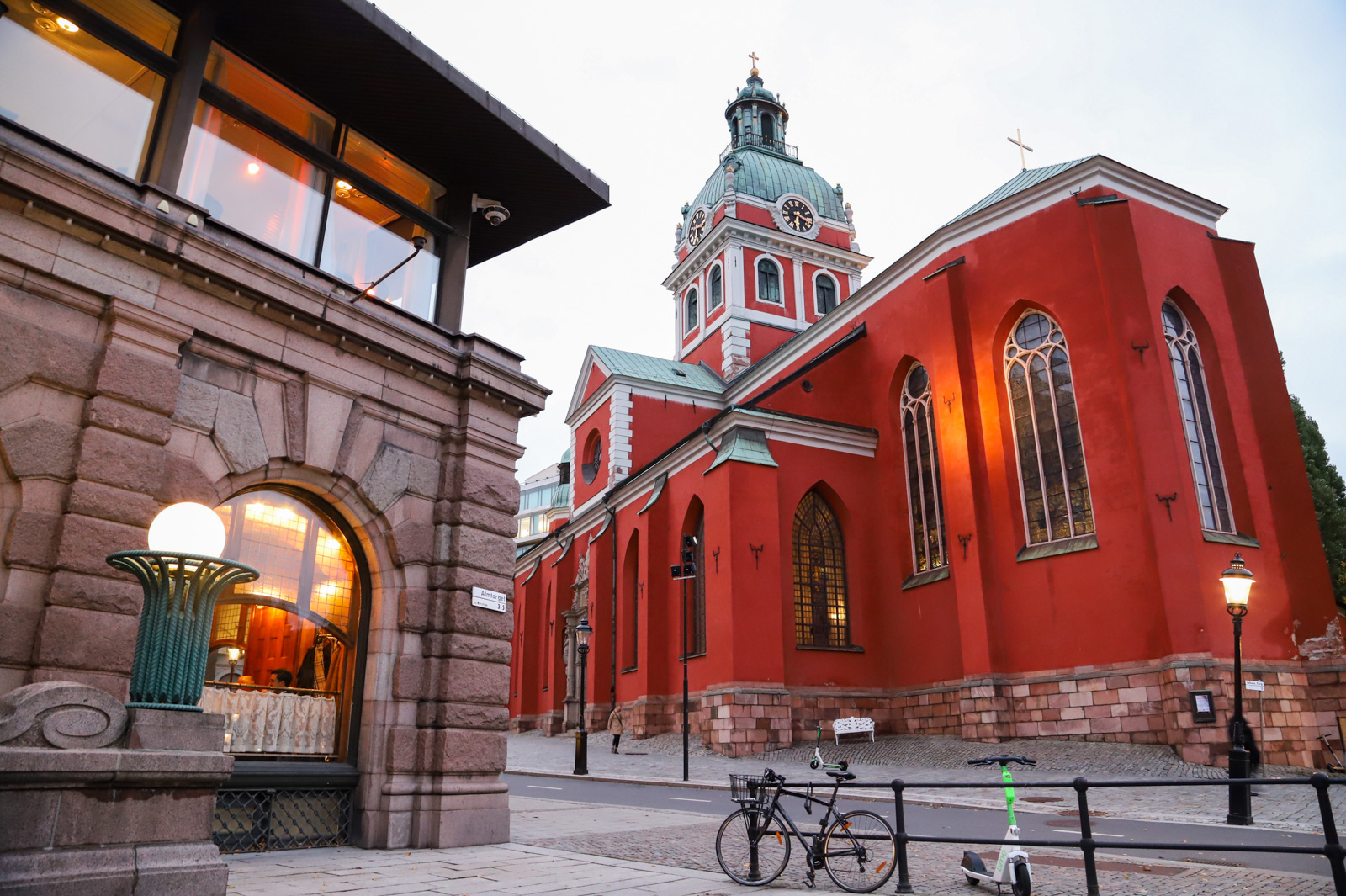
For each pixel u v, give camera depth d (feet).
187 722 19.80
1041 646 69.51
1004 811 44.04
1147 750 59.77
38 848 17.06
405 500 33.55
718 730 77.15
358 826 30.35
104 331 24.85
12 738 17.06
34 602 22.11
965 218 81.56
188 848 19.25
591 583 111.14
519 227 43.73
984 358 78.38
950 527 76.95
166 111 27.99
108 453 23.93
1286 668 64.49
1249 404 72.43
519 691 137.80
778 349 115.96
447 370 35.55
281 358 29.63
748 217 143.74
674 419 126.52
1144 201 74.38
